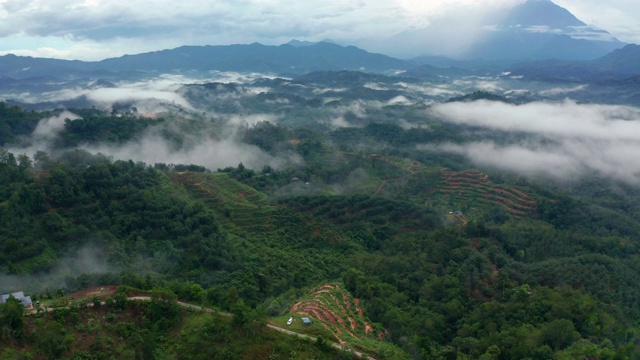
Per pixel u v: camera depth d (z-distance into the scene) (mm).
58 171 122250
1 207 106750
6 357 56000
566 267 109500
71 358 60125
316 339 71000
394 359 70375
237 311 69250
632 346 73500
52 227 109375
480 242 127000
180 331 68812
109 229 116188
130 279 79125
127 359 62219
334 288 101875
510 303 93062
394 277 107875
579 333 80625
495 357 72812
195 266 111750
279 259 121500
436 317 90500
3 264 97375
